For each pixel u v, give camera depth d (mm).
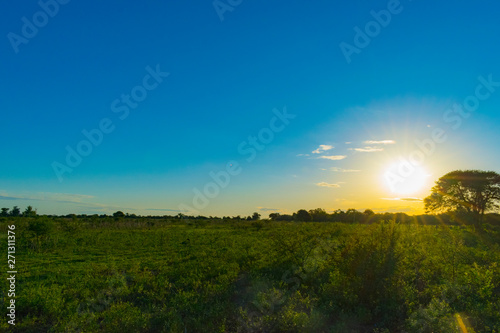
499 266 10898
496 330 6578
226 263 13875
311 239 14531
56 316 8156
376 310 8109
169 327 7078
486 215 37344
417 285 10195
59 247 21062
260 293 8820
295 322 7094
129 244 23031
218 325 7484
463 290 8547
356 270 9648
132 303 9023
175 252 19438
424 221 39469
